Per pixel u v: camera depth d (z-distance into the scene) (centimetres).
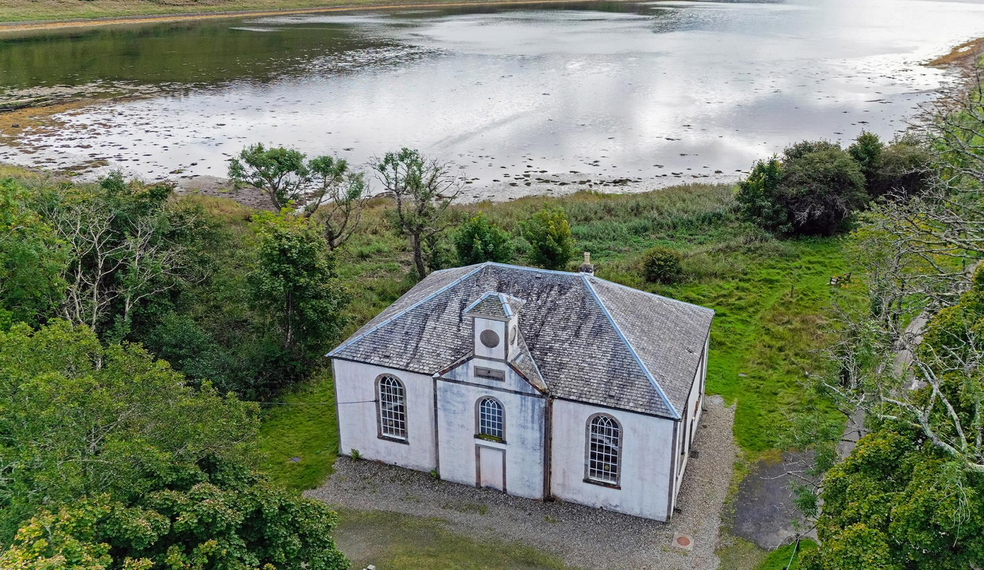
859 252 4506
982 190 3838
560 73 14188
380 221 7169
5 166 8250
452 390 3447
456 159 9144
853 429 3894
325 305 4512
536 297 3584
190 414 2677
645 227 6944
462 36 18925
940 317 3088
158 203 5038
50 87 12512
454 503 3509
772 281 5806
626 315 3519
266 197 7875
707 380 4481
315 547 2559
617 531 3297
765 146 9531
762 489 3553
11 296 3841
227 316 5012
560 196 7906
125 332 4297
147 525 2166
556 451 3403
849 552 2223
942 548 2153
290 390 4494
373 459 3822
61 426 2398
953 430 2434
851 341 3997
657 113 11231
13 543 2098
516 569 3106
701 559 3133
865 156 7081
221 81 13388
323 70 14462
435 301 3697
